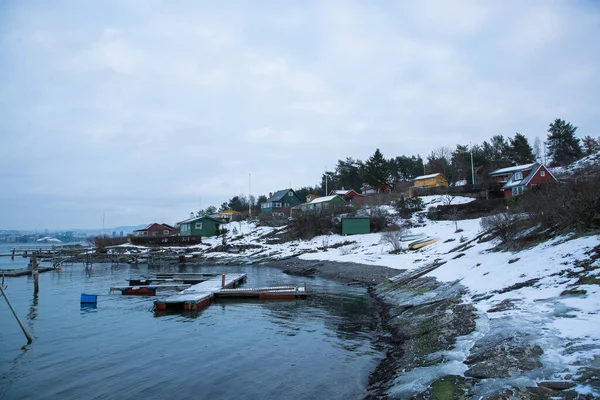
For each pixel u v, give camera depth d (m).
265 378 9.84
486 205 42.06
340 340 13.05
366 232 46.69
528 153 67.94
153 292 25.23
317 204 64.88
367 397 8.24
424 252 30.95
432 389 7.16
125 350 12.57
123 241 66.31
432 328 11.37
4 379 10.22
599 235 13.37
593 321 7.95
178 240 60.41
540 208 18.09
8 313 18.92
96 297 21.30
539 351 7.18
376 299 20.19
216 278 29.94
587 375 5.93
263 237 55.69
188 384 9.60
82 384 9.79
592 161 48.97
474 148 78.19
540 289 11.23
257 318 17.00
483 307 11.37
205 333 14.58
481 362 7.54
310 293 23.19
